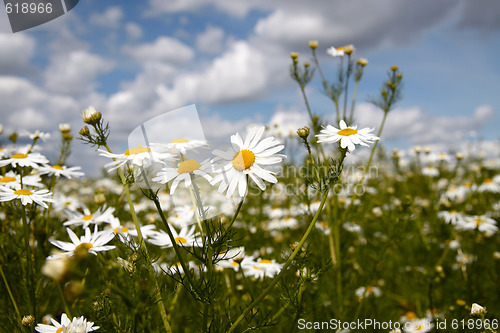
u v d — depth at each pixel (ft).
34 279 1.02
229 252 1.12
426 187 2.55
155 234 1.11
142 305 0.59
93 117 0.68
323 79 1.55
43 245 1.13
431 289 1.59
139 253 0.76
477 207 2.61
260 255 1.53
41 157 1.05
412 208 1.69
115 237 0.85
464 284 1.72
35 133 1.32
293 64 1.56
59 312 1.00
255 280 1.35
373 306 1.62
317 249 1.56
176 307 1.03
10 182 1.07
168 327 0.73
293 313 0.93
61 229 1.37
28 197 0.97
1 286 1.09
